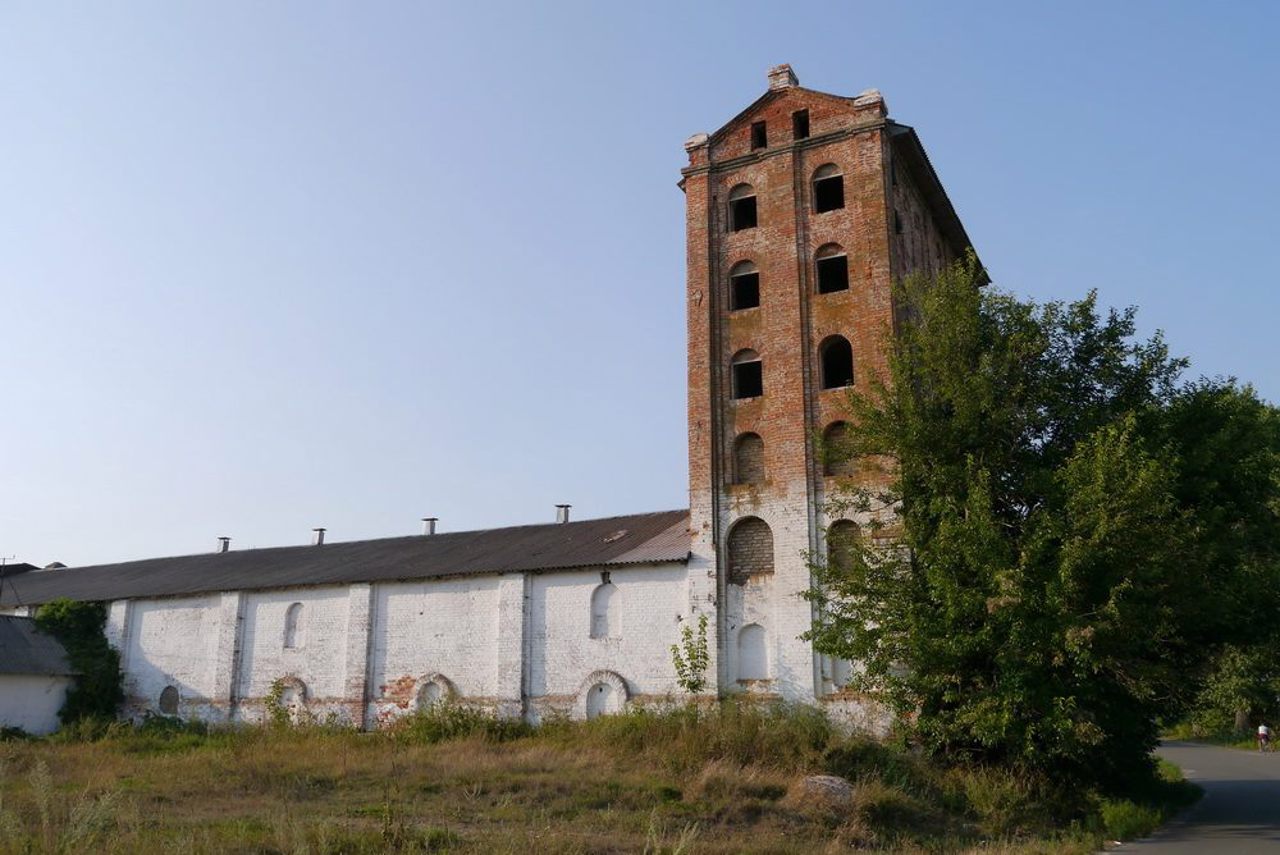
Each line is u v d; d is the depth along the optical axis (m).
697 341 30.80
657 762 21.34
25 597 44.31
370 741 27.17
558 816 16.59
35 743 31.50
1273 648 32.84
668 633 29.00
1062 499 21.47
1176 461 20.55
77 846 11.56
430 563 35.38
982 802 20.02
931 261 34.28
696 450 29.81
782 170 31.09
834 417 28.31
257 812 16.20
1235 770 37.03
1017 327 24.17
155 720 36.62
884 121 29.89
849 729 24.84
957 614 20.95
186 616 38.88
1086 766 22.33
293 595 36.62
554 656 30.64
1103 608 19.45
